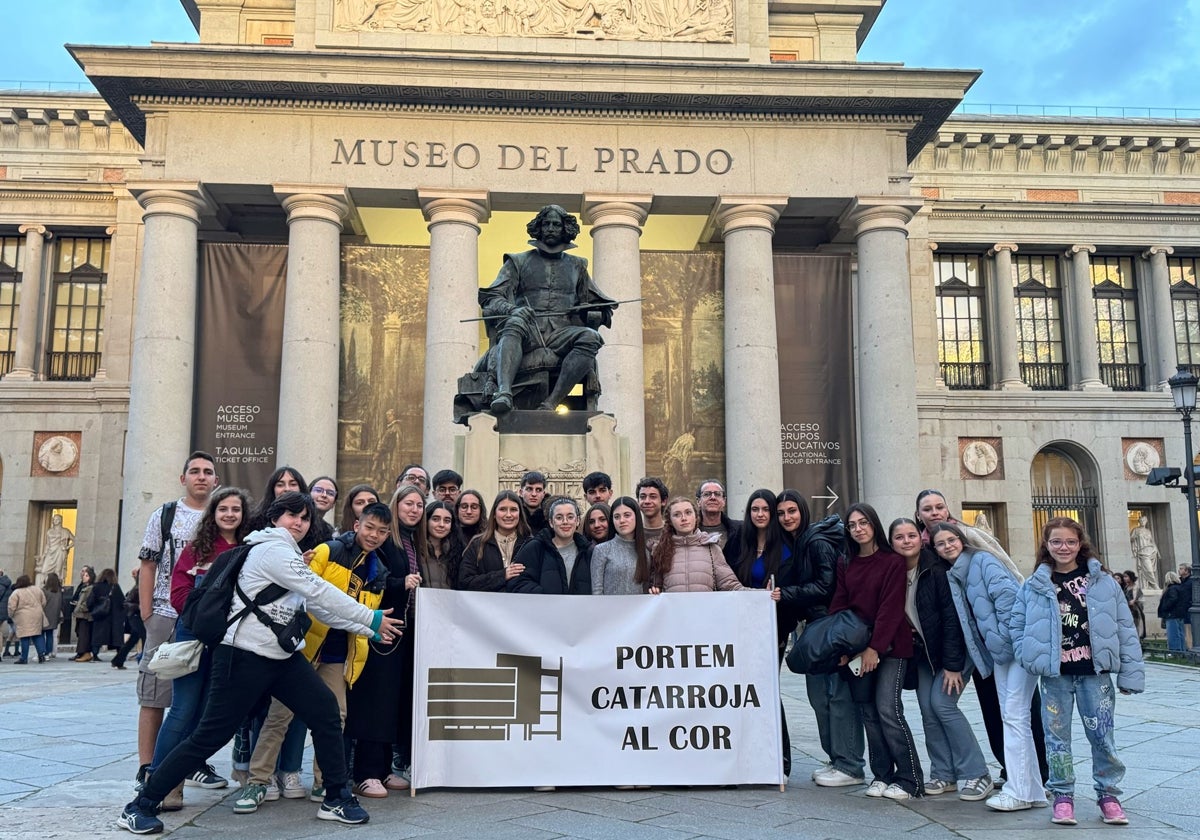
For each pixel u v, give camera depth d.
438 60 22.83
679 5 25.22
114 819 5.61
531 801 6.08
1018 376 30.97
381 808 5.91
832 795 6.38
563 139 23.83
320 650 6.14
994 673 6.38
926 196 31.81
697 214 25.39
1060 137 32.03
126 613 17.84
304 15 24.45
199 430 23.17
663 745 6.38
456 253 23.02
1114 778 5.79
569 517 6.70
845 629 6.31
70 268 29.80
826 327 24.75
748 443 23.03
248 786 5.93
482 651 6.36
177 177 22.86
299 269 22.69
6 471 27.97
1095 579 5.88
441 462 21.98
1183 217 31.80
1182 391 19.20
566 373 10.70
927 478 29.73
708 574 6.75
